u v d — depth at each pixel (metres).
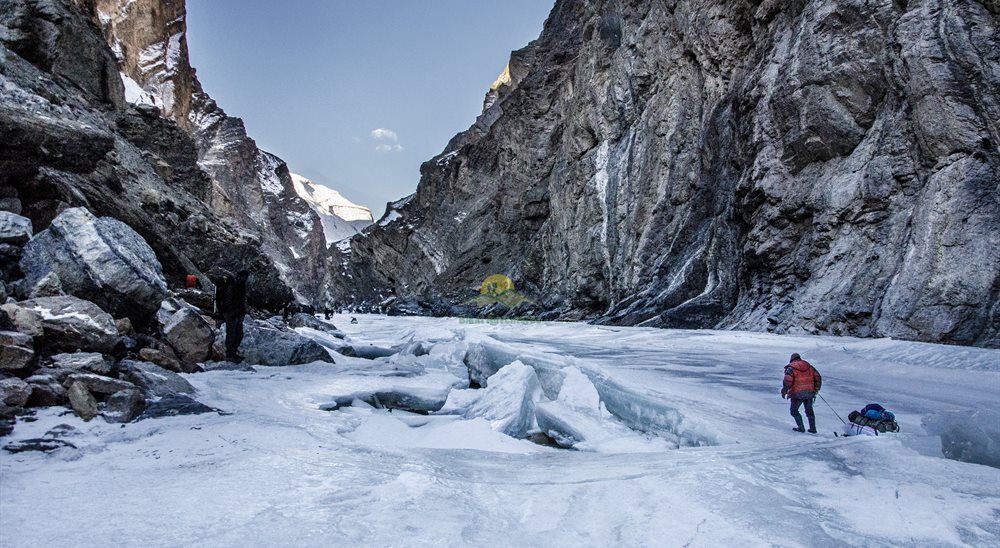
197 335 8.28
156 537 2.76
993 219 16.41
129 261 7.27
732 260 27.59
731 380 10.50
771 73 25.81
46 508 3.06
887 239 19.20
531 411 8.60
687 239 32.31
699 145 33.75
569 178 48.09
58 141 10.21
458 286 65.44
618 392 8.50
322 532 2.91
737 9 31.50
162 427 4.91
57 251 7.01
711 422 6.46
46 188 10.09
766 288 24.33
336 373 9.80
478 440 6.46
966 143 17.53
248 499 3.37
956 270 16.34
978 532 3.02
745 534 3.04
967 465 4.27
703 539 2.99
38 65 17.36
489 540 2.94
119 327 6.91
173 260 13.60
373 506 3.35
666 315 26.94
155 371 6.16
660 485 3.90
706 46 33.78
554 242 50.59
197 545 2.69
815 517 3.27
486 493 3.81
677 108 36.06
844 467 4.26
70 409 4.85
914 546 2.87
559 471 4.45
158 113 26.64
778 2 28.19
